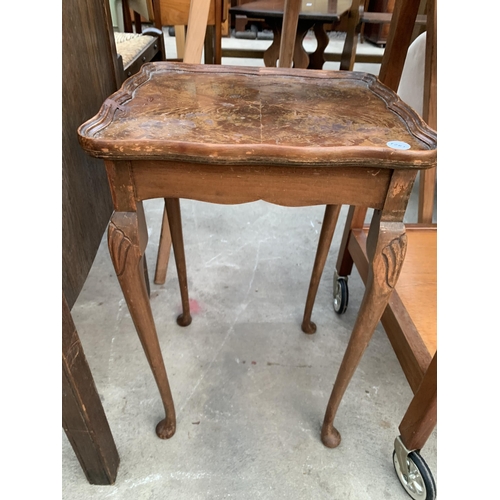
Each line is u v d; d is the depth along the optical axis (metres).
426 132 0.55
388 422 0.84
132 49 1.35
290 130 0.55
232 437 0.80
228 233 1.42
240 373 0.94
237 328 1.05
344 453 0.78
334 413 0.76
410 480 0.71
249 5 2.03
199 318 1.08
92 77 0.87
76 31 0.78
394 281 0.58
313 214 1.55
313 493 0.72
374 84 0.73
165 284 1.19
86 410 0.61
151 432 0.81
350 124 0.58
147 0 1.78
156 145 0.48
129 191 0.53
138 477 0.74
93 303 1.11
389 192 0.53
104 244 1.33
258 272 1.25
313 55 2.33
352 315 1.11
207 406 0.86
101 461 0.68
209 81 0.73
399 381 0.93
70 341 0.55
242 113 0.60
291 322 1.08
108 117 0.55
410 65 1.40
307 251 1.35
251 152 0.48
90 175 0.90
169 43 3.27
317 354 0.99
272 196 0.54
